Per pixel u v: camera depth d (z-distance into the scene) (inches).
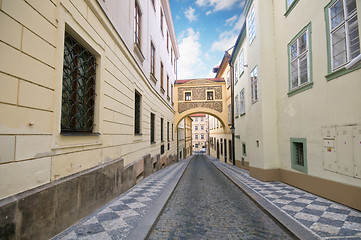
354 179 168.2
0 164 79.2
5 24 82.3
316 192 218.1
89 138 150.4
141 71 310.0
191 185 311.0
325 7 204.1
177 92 850.8
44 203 101.4
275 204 189.2
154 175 375.6
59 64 115.9
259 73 320.5
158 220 157.2
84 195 139.9
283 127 291.7
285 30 286.0
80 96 147.4
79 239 111.3
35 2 98.7
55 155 112.1
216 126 1127.0
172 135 757.9
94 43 158.6
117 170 203.5
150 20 396.2
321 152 209.8
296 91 256.4
